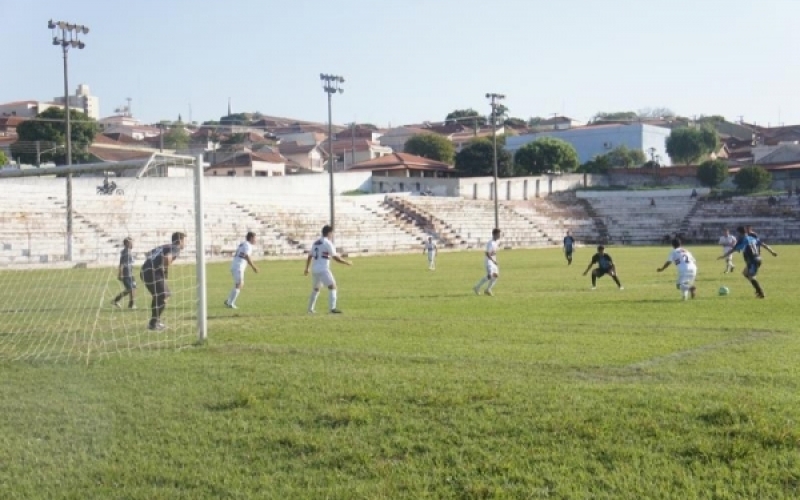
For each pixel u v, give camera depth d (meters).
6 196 48.78
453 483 6.61
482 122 160.25
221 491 6.64
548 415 8.23
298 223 64.75
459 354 12.34
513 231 76.50
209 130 129.62
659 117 178.62
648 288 25.88
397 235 68.69
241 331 15.69
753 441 7.20
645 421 7.86
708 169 89.44
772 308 18.88
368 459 7.21
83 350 13.86
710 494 6.16
